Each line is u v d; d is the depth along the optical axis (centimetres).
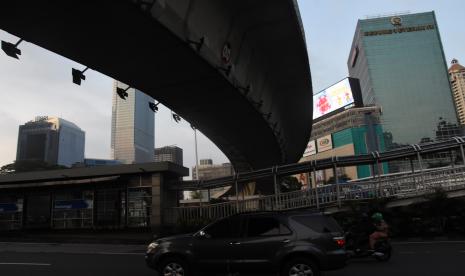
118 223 2747
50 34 1653
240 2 1872
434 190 2448
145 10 1443
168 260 1070
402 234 2359
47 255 1817
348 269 1284
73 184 2823
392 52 16388
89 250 2058
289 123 4359
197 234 1071
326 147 14900
